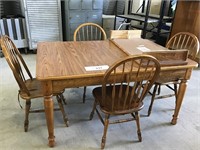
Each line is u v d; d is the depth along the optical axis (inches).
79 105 88.2
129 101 59.7
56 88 54.7
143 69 56.4
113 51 73.9
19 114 79.8
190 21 126.2
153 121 79.2
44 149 63.2
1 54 139.6
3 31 135.0
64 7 147.6
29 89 67.0
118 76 57.4
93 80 56.5
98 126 75.0
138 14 156.7
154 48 76.1
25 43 145.9
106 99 62.5
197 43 78.6
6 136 68.0
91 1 146.3
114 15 172.2
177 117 76.4
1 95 92.5
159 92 96.9
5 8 144.0
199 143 68.6
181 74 65.5
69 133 70.7
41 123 74.9
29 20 138.3
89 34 147.6
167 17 142.6
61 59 63.7
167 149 65.4
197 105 91.3
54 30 148.5
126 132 72.4
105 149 64.2
